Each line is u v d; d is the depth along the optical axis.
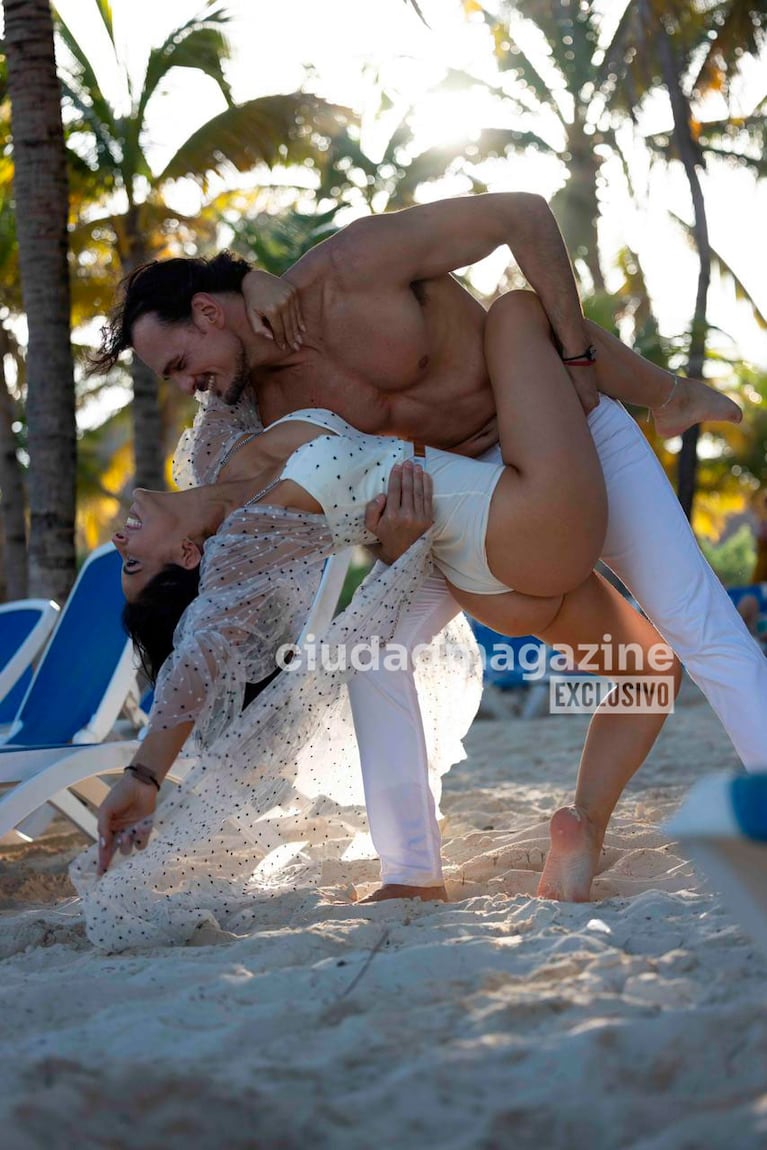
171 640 2.82
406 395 2.68
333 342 2.62
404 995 1.89
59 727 4.01
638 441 2.77
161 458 12.78
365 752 2.81
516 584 2.59
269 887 2.88
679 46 17.42
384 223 2.60
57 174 6.67
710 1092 1.45
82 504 22.97
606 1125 1.38
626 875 3.01
